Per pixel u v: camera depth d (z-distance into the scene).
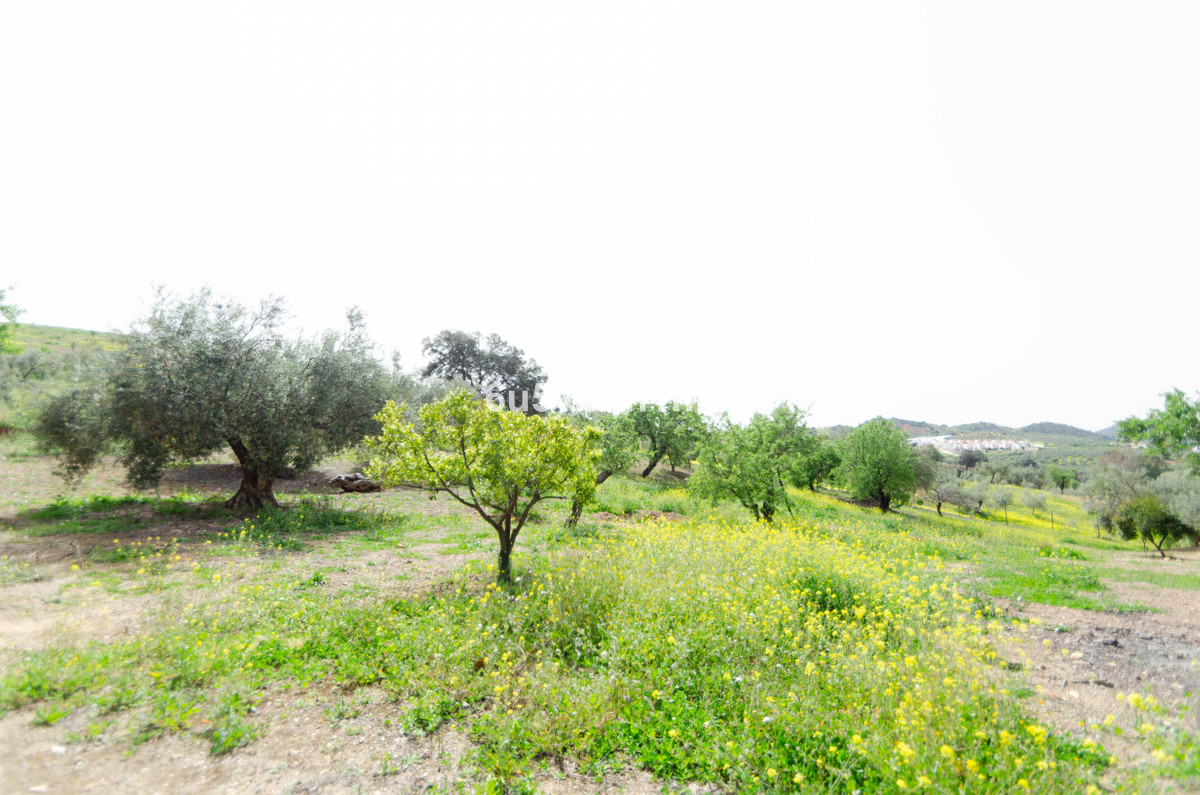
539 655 6.25
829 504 32.94
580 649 6.48
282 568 9.95
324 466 25.34
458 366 53.16
